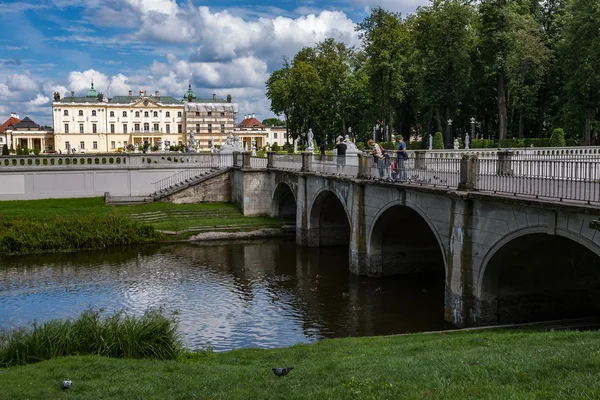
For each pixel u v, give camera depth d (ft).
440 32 189.06
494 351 36.45
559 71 194.39
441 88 193.77
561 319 58.44
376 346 47.39
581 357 30.01
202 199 150.20
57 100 453.58
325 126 274.98
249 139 491.31
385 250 90.68
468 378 28.84
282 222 134.10
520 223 51.11
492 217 55.31
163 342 44.09
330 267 98.43
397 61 207.41
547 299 60.23
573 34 168.45
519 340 40.81
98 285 86.43
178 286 85.76
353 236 92.53
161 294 81.25
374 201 85.87
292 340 62.13
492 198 53.67
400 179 76.02
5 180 137.59
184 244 121.08
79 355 41.09
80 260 105.19
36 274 93.81
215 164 156.35
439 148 158.51
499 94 183.83
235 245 120.06
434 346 42.88
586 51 164.66
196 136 473.67
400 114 249.55
